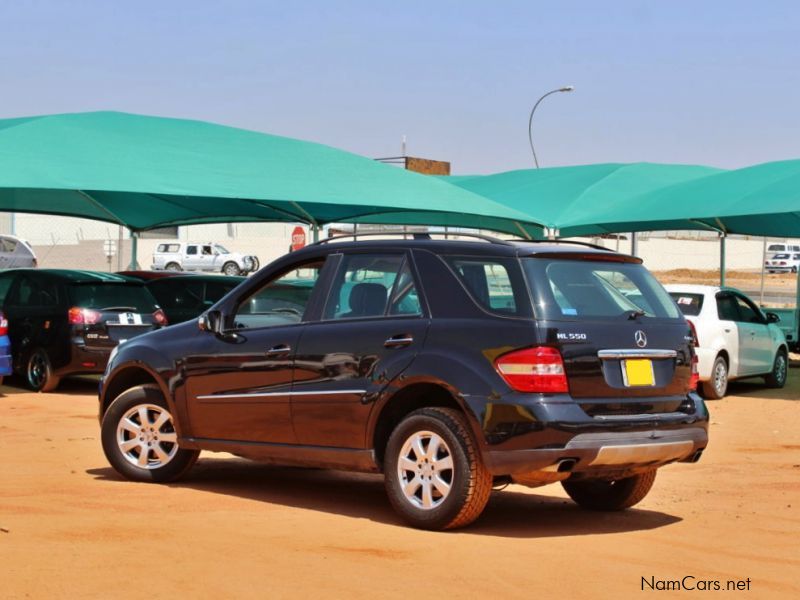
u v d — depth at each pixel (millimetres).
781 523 8055
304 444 8102
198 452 9031
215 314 8688
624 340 7418
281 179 21625
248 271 57281
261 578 6047
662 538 7473
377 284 7988
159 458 9047
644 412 7445
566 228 27562
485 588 6004
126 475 9125
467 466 7191
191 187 19656
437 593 5875
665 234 76250
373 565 6391
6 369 14664
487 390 7148
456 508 7207
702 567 6672
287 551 6672
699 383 16891
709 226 27859
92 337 15938
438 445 7328
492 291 7445
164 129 23562
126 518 7559
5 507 7852
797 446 12172
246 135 24703
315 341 8070
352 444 7812
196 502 8250
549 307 7262
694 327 16828
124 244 56594
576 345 7203
